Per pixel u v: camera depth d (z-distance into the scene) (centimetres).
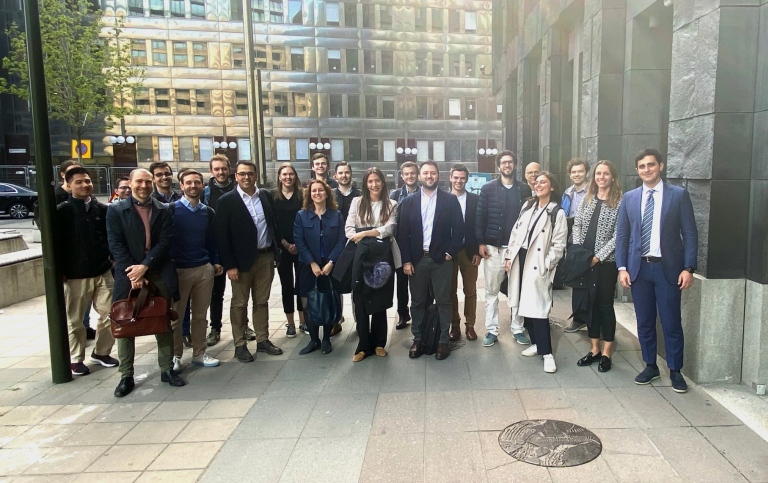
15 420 404
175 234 493
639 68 674
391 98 4266
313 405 413
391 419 384
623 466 313
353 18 4175
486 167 4425
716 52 400
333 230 539
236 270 511
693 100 435
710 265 416
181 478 317
